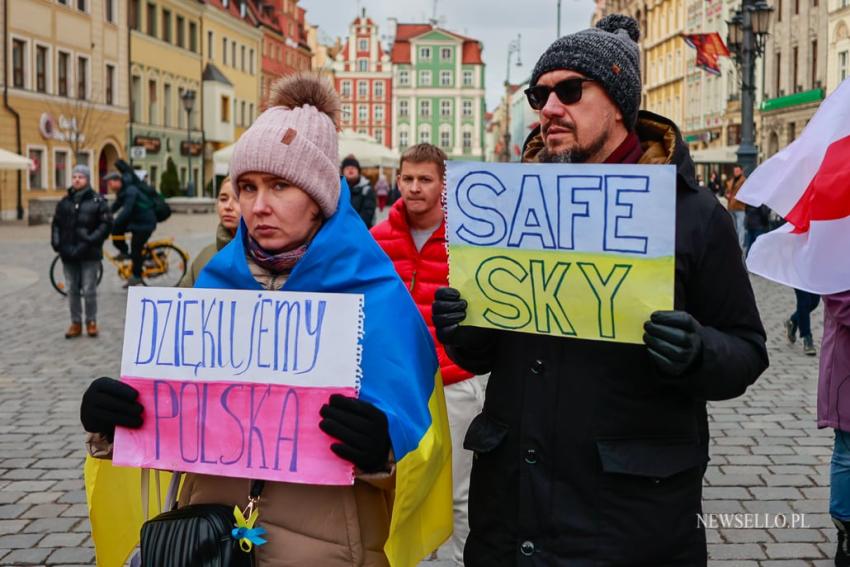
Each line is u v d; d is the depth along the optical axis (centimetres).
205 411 234
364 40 11106
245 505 234
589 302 223
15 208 3666
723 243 227
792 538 449
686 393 228
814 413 703
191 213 4275
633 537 220
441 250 401
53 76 3928
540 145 265
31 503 509
